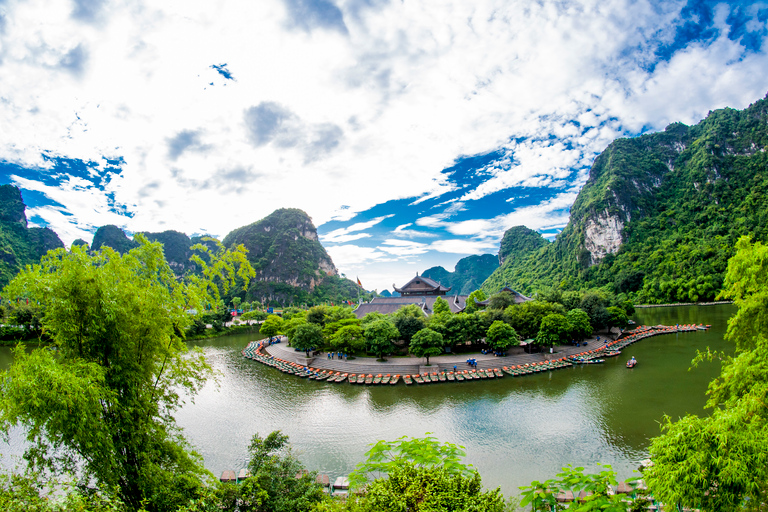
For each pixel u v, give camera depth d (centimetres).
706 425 1423
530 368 7000
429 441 2119
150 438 2047
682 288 16588
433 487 1455
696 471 1346
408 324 8369
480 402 5391
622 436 4134
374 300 13325
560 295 10912
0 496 1535
